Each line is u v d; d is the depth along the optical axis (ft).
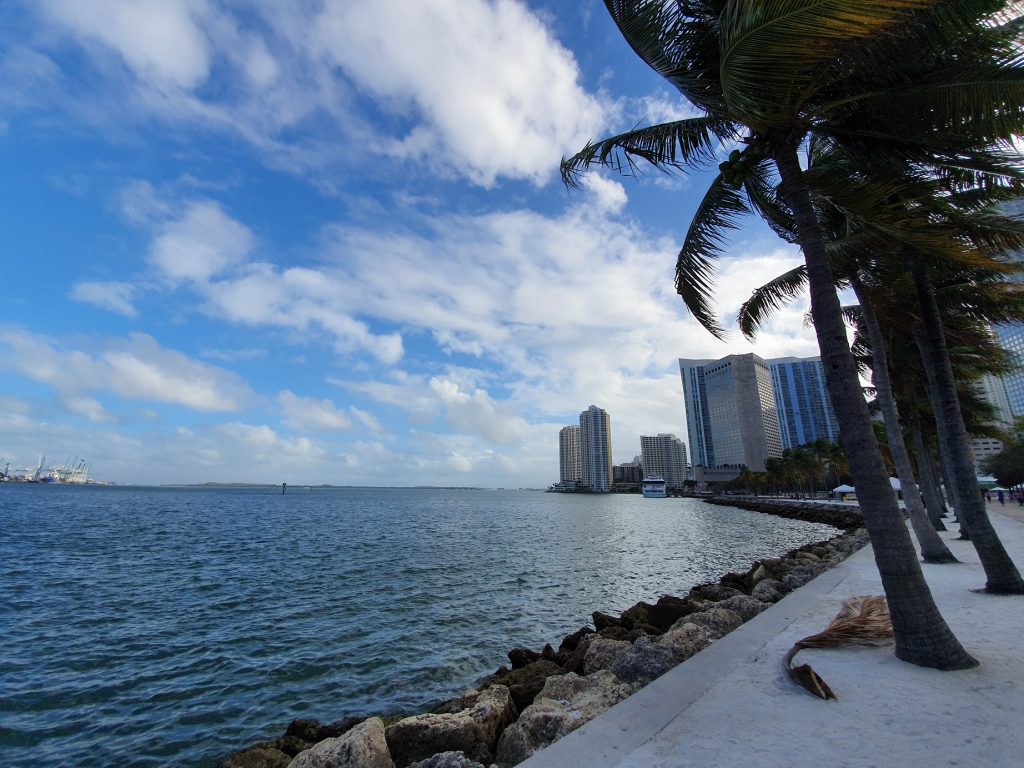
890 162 23.77
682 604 34.63
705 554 100.22
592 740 12.96
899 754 11.94
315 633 43.21
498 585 65.05
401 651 38.63
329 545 108.68
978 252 21.75
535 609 52.44
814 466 295.07
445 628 44.91
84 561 83.05
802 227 19.95
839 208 23.65
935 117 20.61
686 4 21.03
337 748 15.26
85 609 51.57
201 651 38.55
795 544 118.93
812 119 20.36
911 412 73.97
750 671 17.65
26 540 108.78
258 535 130.62
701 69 21.21
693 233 28.14
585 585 66.13
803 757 11.87
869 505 19.11
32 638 41.65
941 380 31.53
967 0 16.66
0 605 52.70
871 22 12.91
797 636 21.70
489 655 37.91
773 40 14.12
